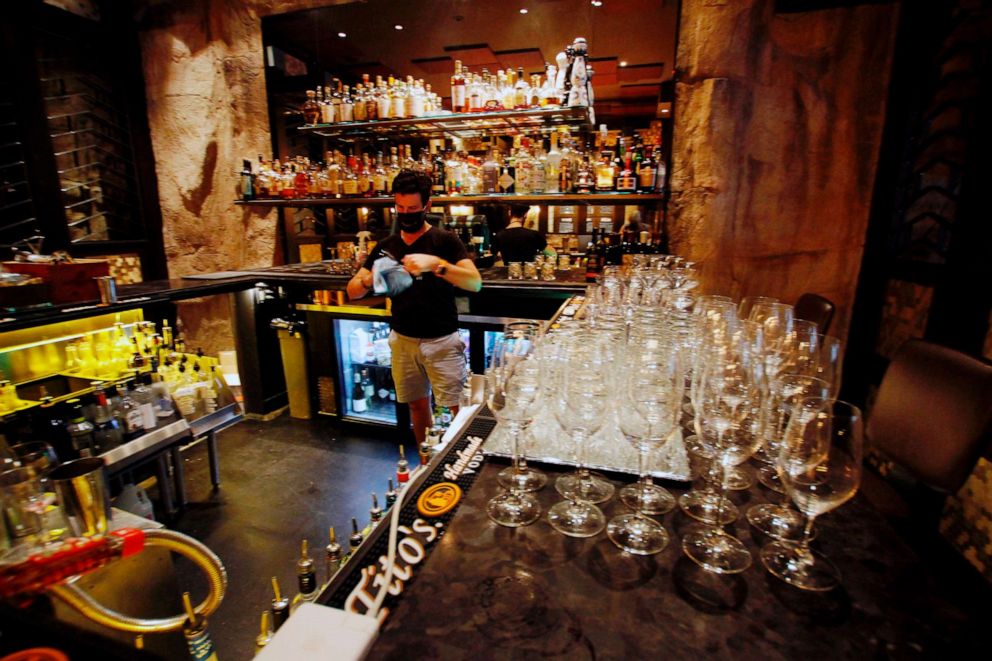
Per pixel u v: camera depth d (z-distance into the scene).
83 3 3.76
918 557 0.65
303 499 2.60
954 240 2.12
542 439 0.98
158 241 4.35
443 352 2.59
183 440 2.37
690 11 2.78
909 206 2.54
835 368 1.34
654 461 0.89
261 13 3.73
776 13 2.64
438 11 3.34
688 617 0.55
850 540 0.68
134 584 1.32
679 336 1.22
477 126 3.39
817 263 2.82
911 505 1.38
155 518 2.42
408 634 0.52
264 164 3.94
